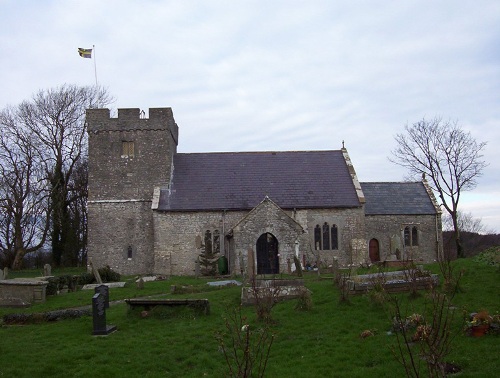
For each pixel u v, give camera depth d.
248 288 20.44
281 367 13.34
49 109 50.22
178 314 18.86
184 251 39.16
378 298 17.88
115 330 17.52
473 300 17.22
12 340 16.31
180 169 42.62
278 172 42.97
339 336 15.49
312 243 39.91
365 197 44.66
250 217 36.16
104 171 41.06
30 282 24.38
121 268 40.12
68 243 52.69
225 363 13.81
